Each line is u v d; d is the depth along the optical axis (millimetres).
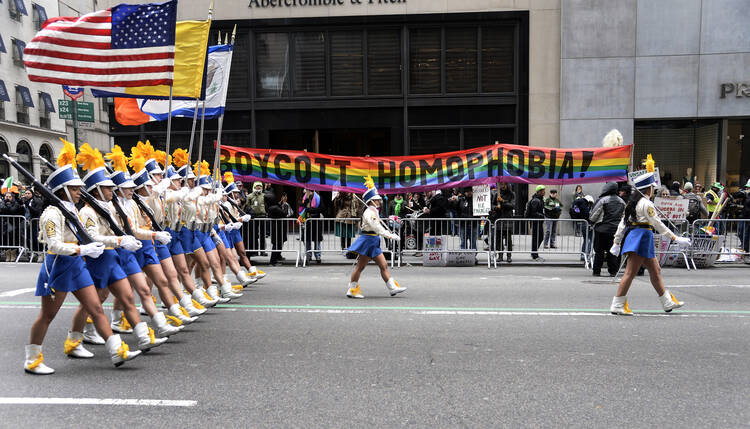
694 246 11469
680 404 3963
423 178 12438
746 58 18000
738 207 14109
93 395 4168
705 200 14477
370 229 8141
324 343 5602
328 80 18906
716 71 18141
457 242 12250
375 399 4055
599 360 5008
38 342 4707
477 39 18672
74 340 5188
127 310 5148
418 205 15914
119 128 19297
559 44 18531
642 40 18297
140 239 5938
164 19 7074
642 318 6723
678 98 18297
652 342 5621
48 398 4105
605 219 10344
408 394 4160
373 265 12383
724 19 18031
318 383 4406
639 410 3850
